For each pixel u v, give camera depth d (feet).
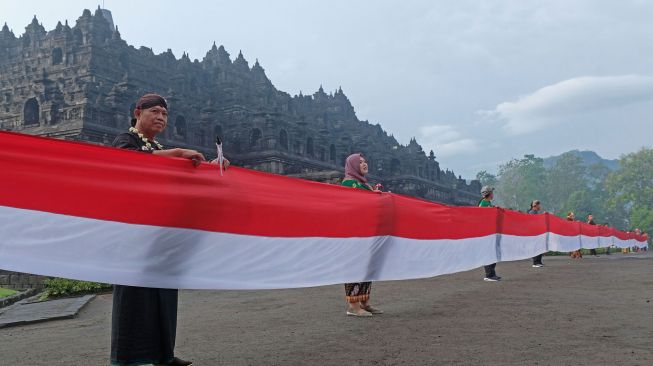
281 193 14.61
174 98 168.55
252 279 12.87
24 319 25.67
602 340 14.88
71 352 16.40
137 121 12.14
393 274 19.70
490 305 23.17
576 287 30.60
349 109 323.57
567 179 468.75
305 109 291.79
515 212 38.29
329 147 218.79
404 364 12.78
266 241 13.65
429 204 23.76
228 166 13.03
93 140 131.44
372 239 18.31
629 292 27.30
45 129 133.28
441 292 29.96
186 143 169.37
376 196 19.06
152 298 10.81
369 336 16.65
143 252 10.66
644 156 379.76
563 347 14.07
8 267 9.08
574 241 63.36
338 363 13.11
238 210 12.85
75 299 36.81
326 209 16.21
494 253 32.32
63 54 173.47
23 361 15.20
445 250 24.82
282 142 192.13
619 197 387.96
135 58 188.55
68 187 9.89
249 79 247.50
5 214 9.26
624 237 112.06
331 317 21.35
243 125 190.49
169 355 11.04
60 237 9.69
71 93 139.95
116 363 10.47
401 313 21.76
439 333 16.67
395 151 258.57
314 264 15.19
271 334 17.85
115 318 10.62
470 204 296.71
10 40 224.53
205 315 24.20
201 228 11.84
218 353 14.92
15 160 9.47
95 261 10.01
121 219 10.43
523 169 473.67
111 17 287.28
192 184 11.78
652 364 12.01
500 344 14.69
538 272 45.11
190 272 11.41
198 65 221.87
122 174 10.61
